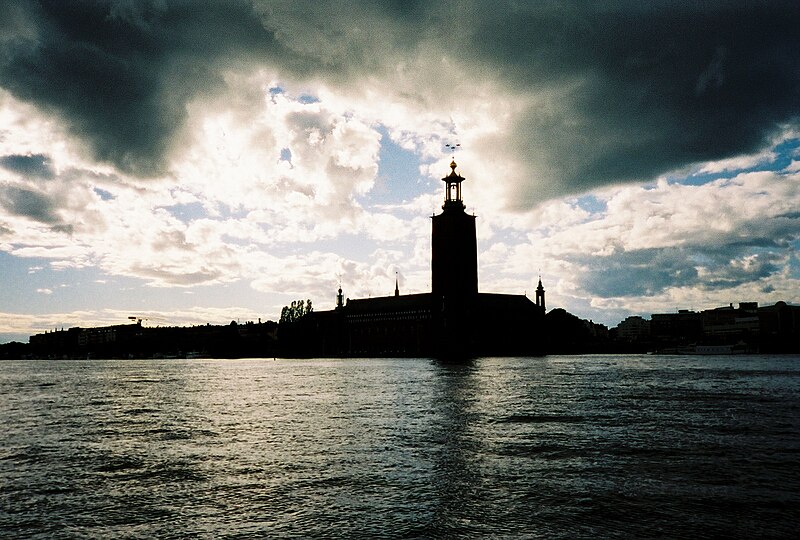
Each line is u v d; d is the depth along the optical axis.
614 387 73.44
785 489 24.77
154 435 39.91
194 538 19.84
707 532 19.92
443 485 25.61
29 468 30.09
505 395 63.72
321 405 56.31
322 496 24.22
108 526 21.09
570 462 29.83
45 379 119.31
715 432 38.47
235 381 97.69
